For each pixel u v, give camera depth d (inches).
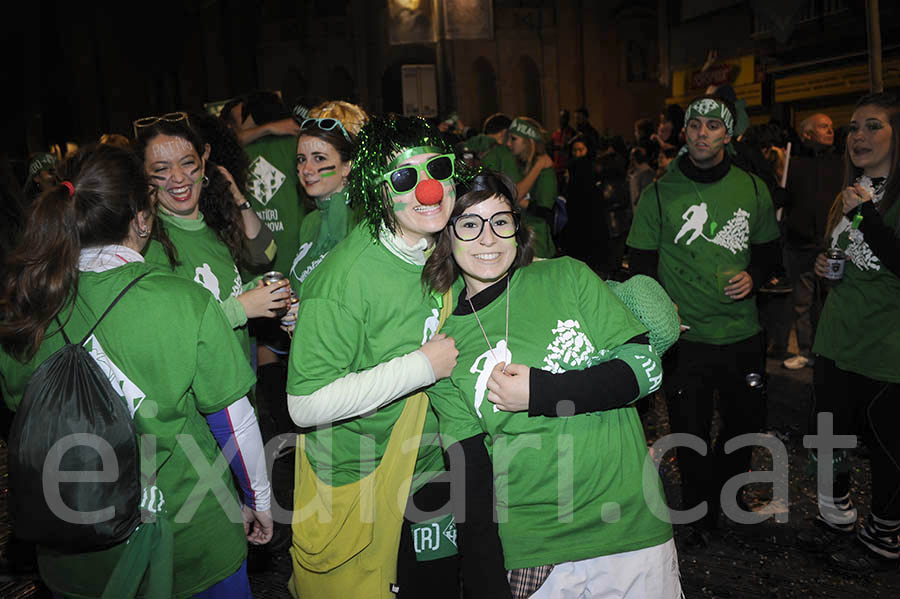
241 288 114.2
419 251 82.0
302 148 118.0
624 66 1211.9
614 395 74.7
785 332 238.5
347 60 1213.7
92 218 72.6
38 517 67.8
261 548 135.6
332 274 79.8
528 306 79.8
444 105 1176.2
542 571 78.6
